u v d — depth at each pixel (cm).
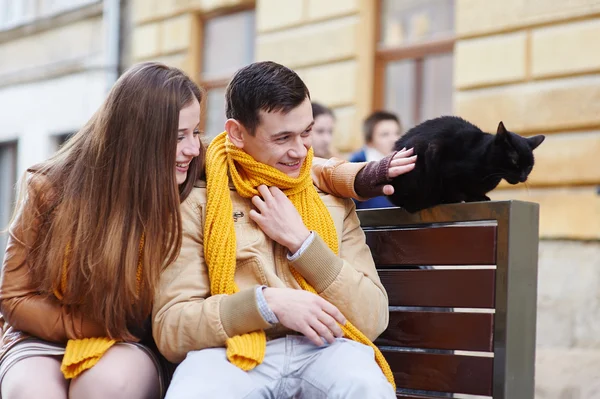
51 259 220
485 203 221
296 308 207
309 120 225
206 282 224
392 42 685
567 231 537
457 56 607
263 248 227
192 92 230
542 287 546
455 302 228
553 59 554
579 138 541
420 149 249
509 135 261
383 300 229
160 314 218
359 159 483
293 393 212
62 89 1023
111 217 219
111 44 931
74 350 218
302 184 233
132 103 221
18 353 223
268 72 224
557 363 504
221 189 226
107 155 223
